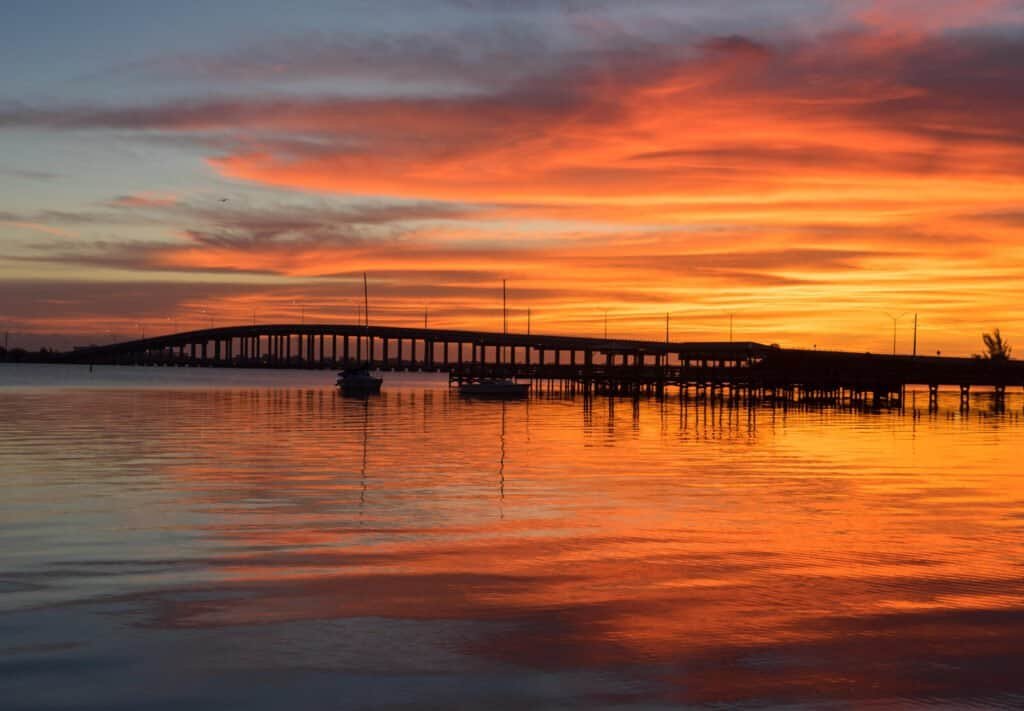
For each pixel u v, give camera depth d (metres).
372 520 24.17
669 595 17.03
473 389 126.12
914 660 13.80
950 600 16.77
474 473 33.94
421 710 12.07
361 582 17.88
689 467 36.03
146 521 23.94
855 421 67.62
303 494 28.56
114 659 13.72
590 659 13.80
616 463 37.47
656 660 13.77
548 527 23.20
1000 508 26.33
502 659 13.78
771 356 147.75
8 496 27.94
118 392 124.88
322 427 58.34
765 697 12.48
